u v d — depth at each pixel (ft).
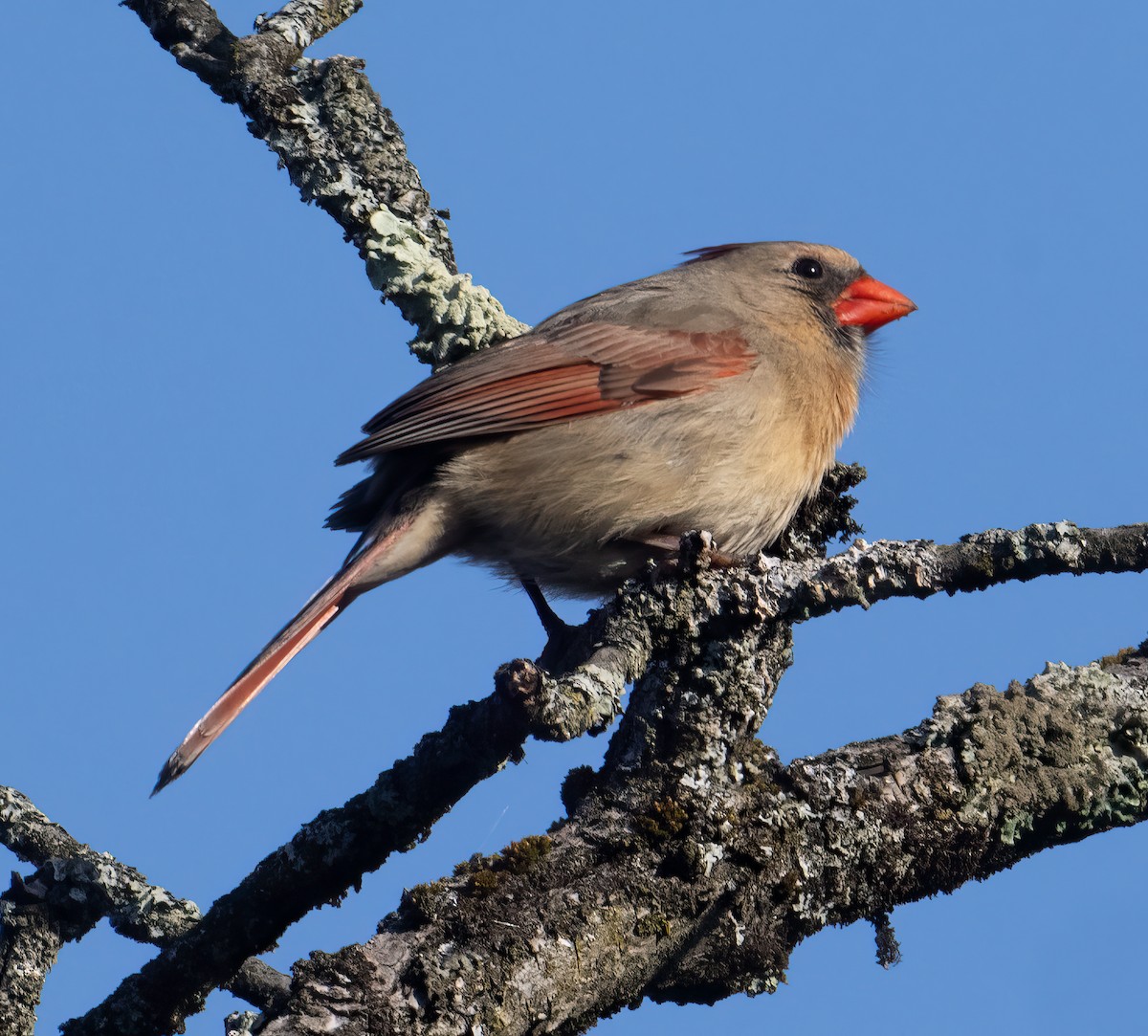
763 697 26.23
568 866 23.66
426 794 25.99
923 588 25.61
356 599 35.76
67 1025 26.96
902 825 25.86
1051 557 25.53
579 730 24.18
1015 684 28.09
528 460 36.29
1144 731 27.55
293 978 21.47
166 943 28.50
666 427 36.68
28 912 28.78
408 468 37.58
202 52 38.75
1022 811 26.61
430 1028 21.07
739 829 24.76
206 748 31.40
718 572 26.50
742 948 24.54
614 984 23.38
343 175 38.37
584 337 37.50
